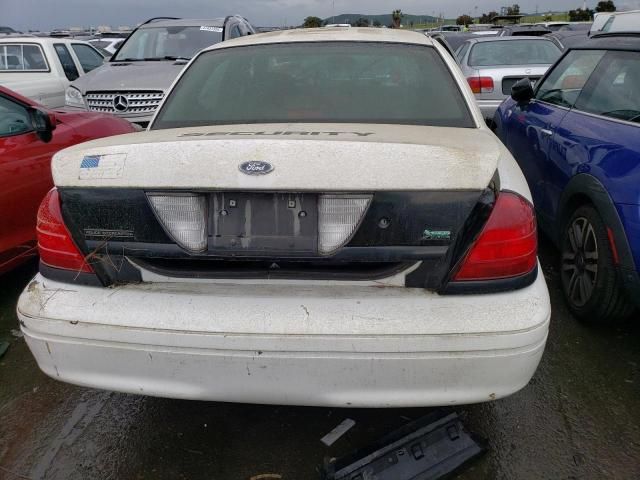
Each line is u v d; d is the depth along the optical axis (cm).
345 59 267
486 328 172
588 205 297
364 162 170
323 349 172
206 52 291
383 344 171
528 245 180
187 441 229
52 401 256
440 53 271
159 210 180
